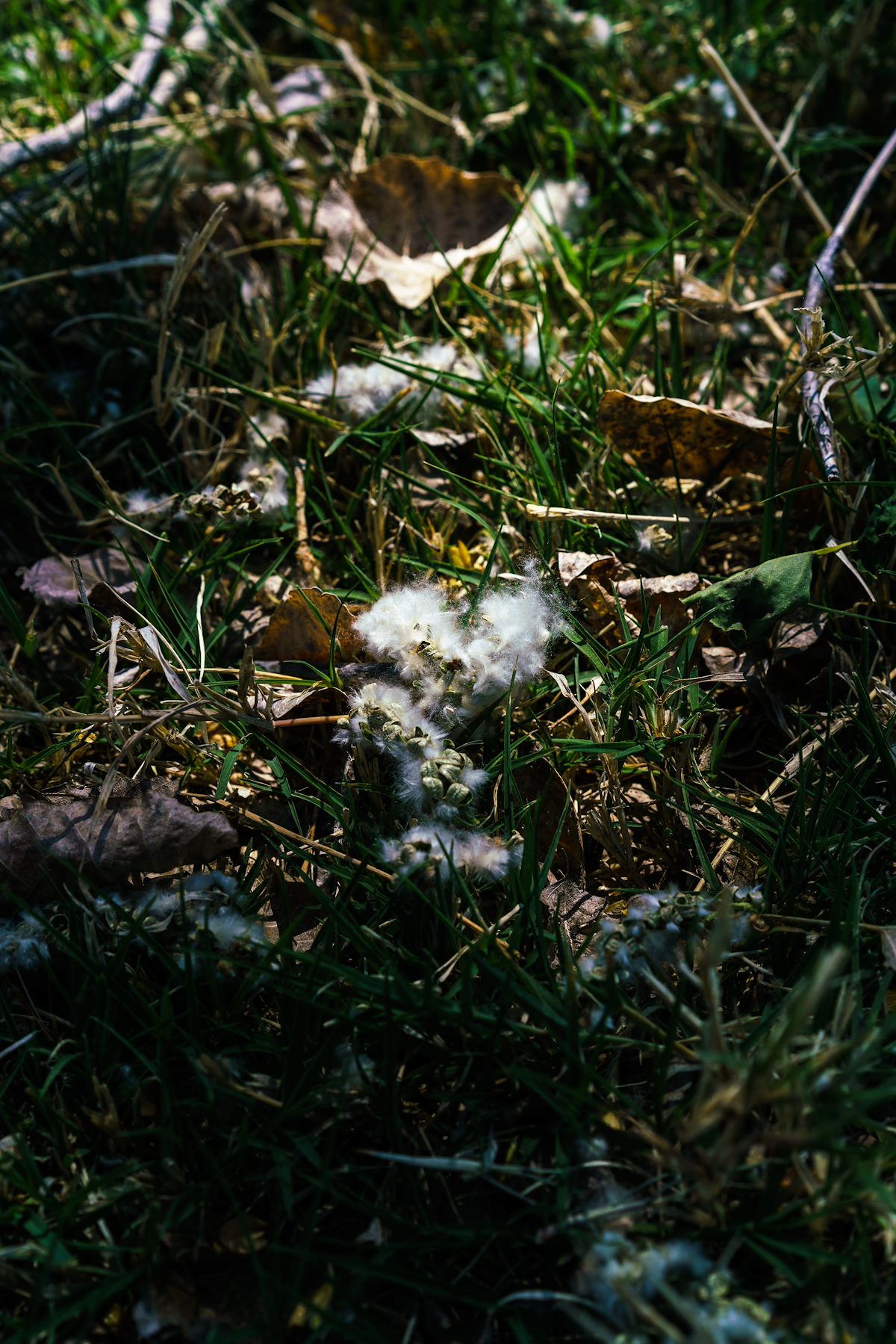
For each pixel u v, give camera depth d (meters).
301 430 0.78
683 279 0.80
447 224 0.86
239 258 0.85
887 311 0.84
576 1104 0.61
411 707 0.67
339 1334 0.59
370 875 0.66
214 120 0.90
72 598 0.73
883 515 0.71
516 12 0.96
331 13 0.98
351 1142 0.62
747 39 0.94
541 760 0.68
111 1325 0.60
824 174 0.90
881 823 0.66
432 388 0.76
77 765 0.69
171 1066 0.63
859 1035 0.61
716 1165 0.58
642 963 0.63
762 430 0.73
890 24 0.94
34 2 0.99
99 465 0.79
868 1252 0.59
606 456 0.74
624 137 0.91
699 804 0.68
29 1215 0.61
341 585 0.74
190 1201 0.61
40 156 0.87
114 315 0.79
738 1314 0.57
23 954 0.64
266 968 0.63
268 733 0.69
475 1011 0.62
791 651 0.70
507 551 0.72
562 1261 0.59
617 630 0.71
